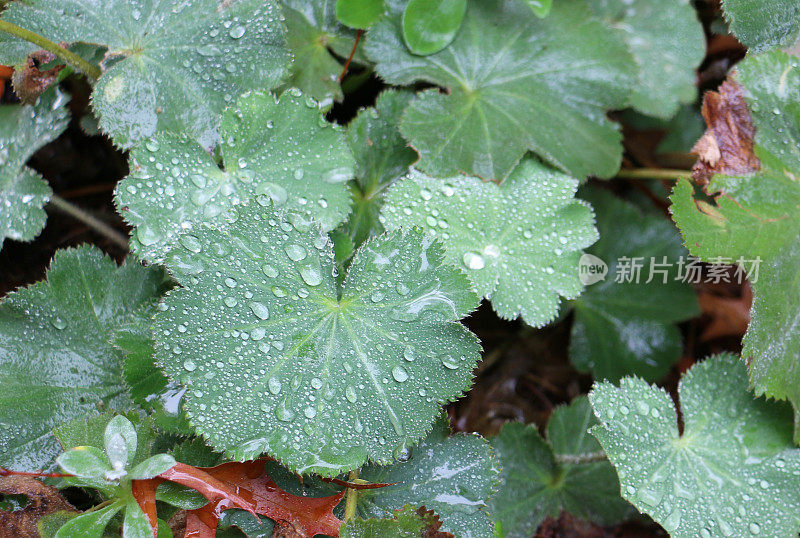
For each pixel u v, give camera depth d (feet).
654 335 1.95
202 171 1.73
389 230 1.75
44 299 1.74
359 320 1.68
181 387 1.70
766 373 1.74
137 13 1.74
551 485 1.87
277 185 1.73
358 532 1.68
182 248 1.66
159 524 1.66
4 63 1.73
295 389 1.66
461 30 1.81
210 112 1.75
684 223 1.76
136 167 1.70
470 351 1.68
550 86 1.81
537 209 1.78
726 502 1.73
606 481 1.87
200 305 1.65
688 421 1.76
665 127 2.02
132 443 1.65
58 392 1.73
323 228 1.71
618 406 1.73
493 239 1.77
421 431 1.67
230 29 1.75
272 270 1.67
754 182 1.77
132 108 1.73
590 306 1.96
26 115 1.77
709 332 1.99
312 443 1.65
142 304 1.77
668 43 1.93
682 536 1.71
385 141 1.80
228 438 1.64
